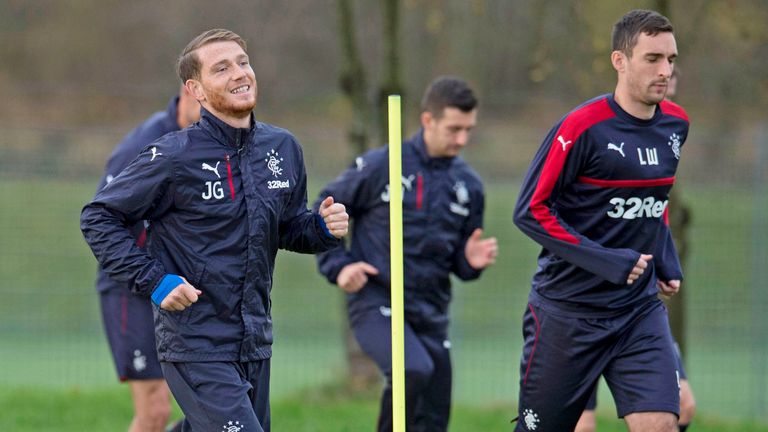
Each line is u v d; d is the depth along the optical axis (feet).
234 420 52.95
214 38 55.31
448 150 77.25
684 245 108.88
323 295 156.66
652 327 60.85
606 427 106.01
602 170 59.47
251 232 54.60
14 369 140.05
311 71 246.68
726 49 135.85
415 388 74.28
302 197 58.95
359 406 114.93
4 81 271.69
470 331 145.38
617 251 58.18
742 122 152.76
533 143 137.18
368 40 195.31
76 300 159.84
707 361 135.23
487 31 144.46
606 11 109.91
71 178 142.92
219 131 54.85
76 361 145.79
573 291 61.41
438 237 77.77
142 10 276.21
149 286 52.85
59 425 99.96
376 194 77.61
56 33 276.82
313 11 227.40
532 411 63.87
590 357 61.52
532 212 59.93
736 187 131.23
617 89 60.34
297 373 137.49
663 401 58.39
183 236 54.24
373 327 77.05
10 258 157.58
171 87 239.91
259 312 55.52
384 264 77.51
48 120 198.70
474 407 118.11
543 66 125.90
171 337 54.24
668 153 60.44
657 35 57.82
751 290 131.13
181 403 54.54
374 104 128.77
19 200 148.66
